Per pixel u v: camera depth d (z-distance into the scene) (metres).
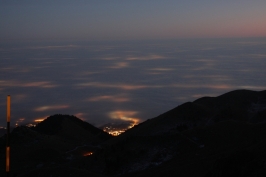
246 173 19.72
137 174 27.25
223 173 20.78
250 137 31.16
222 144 31.16
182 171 25.09
